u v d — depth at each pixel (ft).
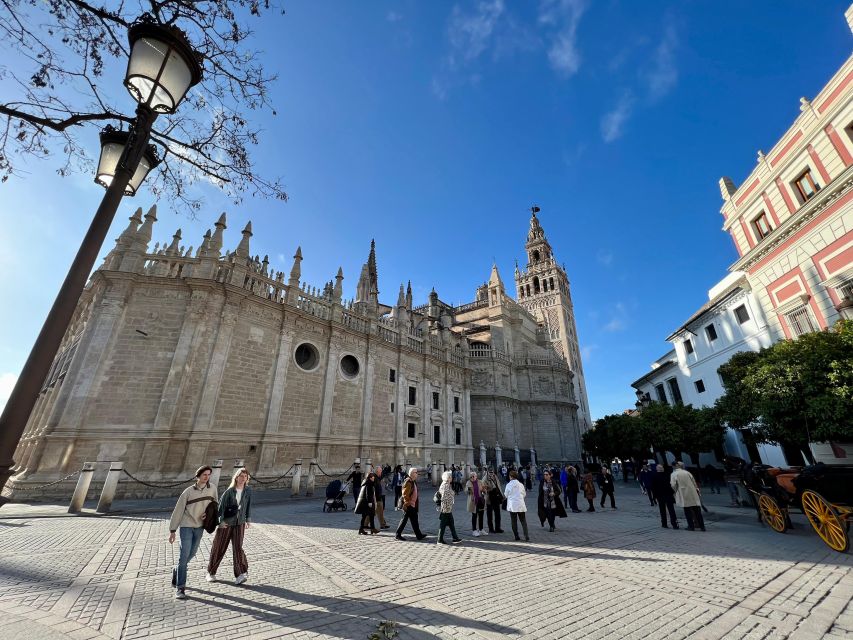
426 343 131.44
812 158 64.08
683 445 87.51
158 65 14.03
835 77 59.62
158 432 64.75
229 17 21.08
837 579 22.79
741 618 17.93
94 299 71.87
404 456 109.60
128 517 44.75
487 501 42.52
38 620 16.14
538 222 356.38
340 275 105.40
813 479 32.73
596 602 20.17
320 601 19.98
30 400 10.25
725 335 92.12
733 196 83.76
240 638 15.64
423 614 18.43
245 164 23.86
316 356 94.07
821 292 62.34
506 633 16.40
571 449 182.60
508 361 180.24
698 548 32.40
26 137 18.07
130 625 16.42
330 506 54.34
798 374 46.96
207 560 27.55
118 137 16.63
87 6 17.83
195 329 72.13
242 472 24.43
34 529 36.37
